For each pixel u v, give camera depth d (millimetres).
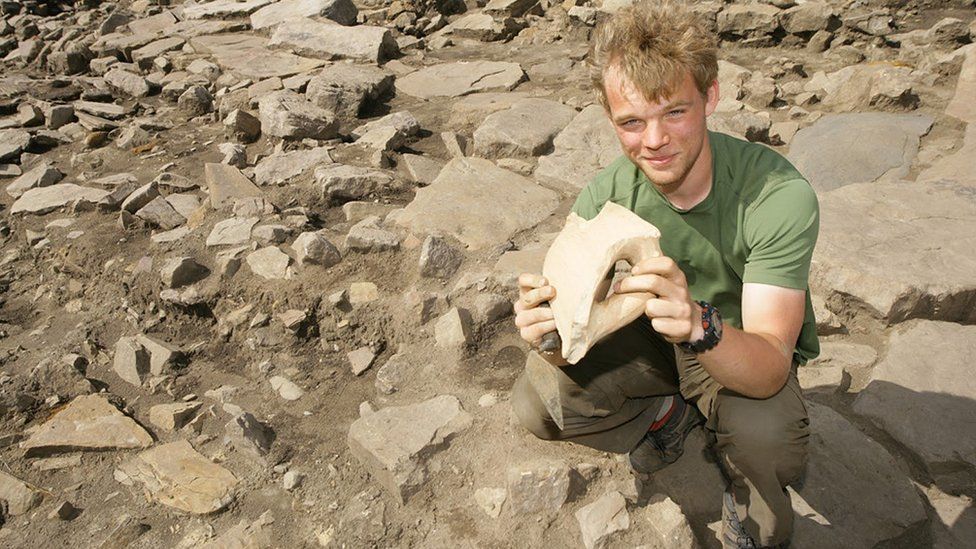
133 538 2299
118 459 2611
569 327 1533
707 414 1942
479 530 2197
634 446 2105
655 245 1537
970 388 2623
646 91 1566
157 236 3883
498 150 4566
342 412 2793
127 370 3078
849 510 2262
